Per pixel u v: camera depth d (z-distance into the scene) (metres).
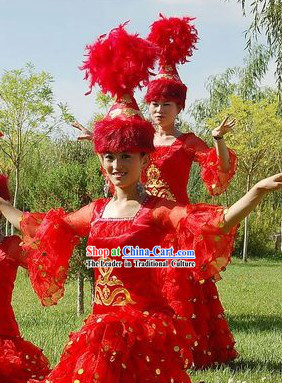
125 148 4.64
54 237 5.05
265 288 18.36
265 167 30.23
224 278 21.30
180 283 6.75
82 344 4.52
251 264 28.64
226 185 6.85
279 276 22.67
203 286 7.16
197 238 4.41
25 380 5.38
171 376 4.51
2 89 22.94
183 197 6.96
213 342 7.19
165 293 6.78
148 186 6.90
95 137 4.76
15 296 15.12
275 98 28.62
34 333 9.19
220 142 6.64
